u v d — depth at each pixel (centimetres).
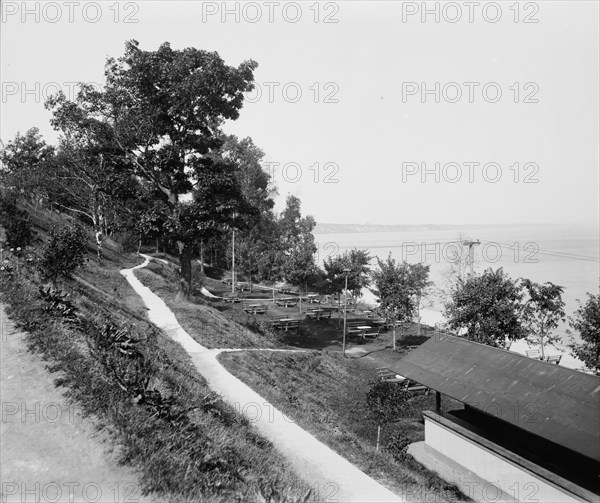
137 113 3061
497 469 1396
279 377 2291
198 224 3130
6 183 4800
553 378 1425
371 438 1852
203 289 5603
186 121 3170
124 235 5728
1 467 892
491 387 1503
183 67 2980
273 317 4506
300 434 1522
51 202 5191
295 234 8025
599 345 2452
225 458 1113
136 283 3966
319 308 5078
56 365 1213
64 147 4759
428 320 4972
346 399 2308
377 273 3947
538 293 2959
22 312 1434
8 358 1225
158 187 3331
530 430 1263
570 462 1299
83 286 2606
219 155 5953
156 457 956
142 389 1174
